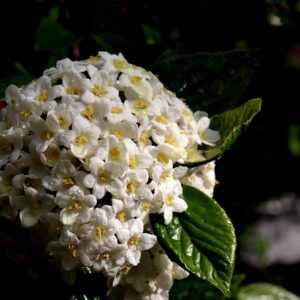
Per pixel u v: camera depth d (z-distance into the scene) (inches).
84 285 10.5
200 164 9.9
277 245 33.2
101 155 8.9
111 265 9.1
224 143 9.9
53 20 13.2
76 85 9.5
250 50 11.7
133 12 13.9
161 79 11.7
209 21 14.9
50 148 9.0
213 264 9.6
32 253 11.8
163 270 10.2
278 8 13.9
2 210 9.7
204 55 11.7
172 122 9.8
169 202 9.6
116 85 9.7
